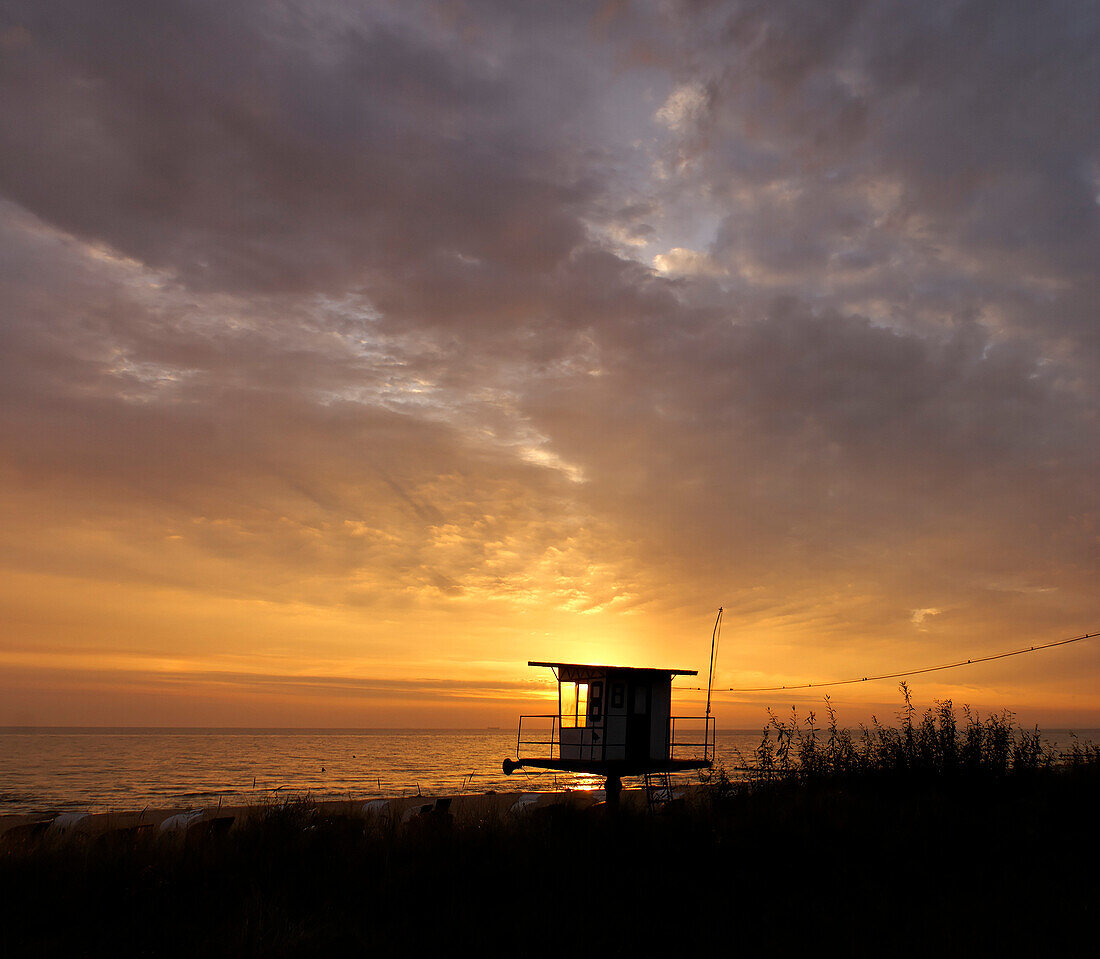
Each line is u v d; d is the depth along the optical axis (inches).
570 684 968.9
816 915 404.2
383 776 3772.1
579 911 420.2
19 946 381.4
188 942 383.6
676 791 1027.3
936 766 711.1
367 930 398.9
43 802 2351.1
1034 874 467.2
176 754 6515.8
